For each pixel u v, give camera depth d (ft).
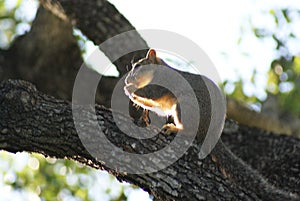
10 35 52.11
